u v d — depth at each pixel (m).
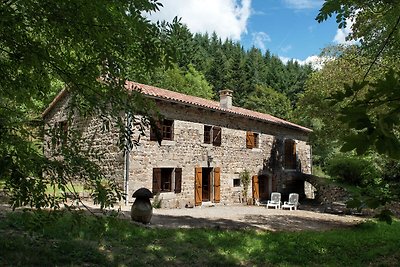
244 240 9.56
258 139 21.56
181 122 16.75
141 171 14.88
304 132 25.89
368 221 14.16
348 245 9.94
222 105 19.98
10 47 3.56
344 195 20.36
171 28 4.00
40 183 3.49
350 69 15.36
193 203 17.05
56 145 3.86
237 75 47.28
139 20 3.63
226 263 7.70
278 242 9.73
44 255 6.71
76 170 3.71
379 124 1.36
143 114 4.32
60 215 3.79
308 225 13.65
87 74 3.98
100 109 4.15
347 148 1.45
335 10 4.93
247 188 20.30
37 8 3.37
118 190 4.00
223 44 69.94
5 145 3.52
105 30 3.62
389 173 16.56
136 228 9.60
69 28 3.61
